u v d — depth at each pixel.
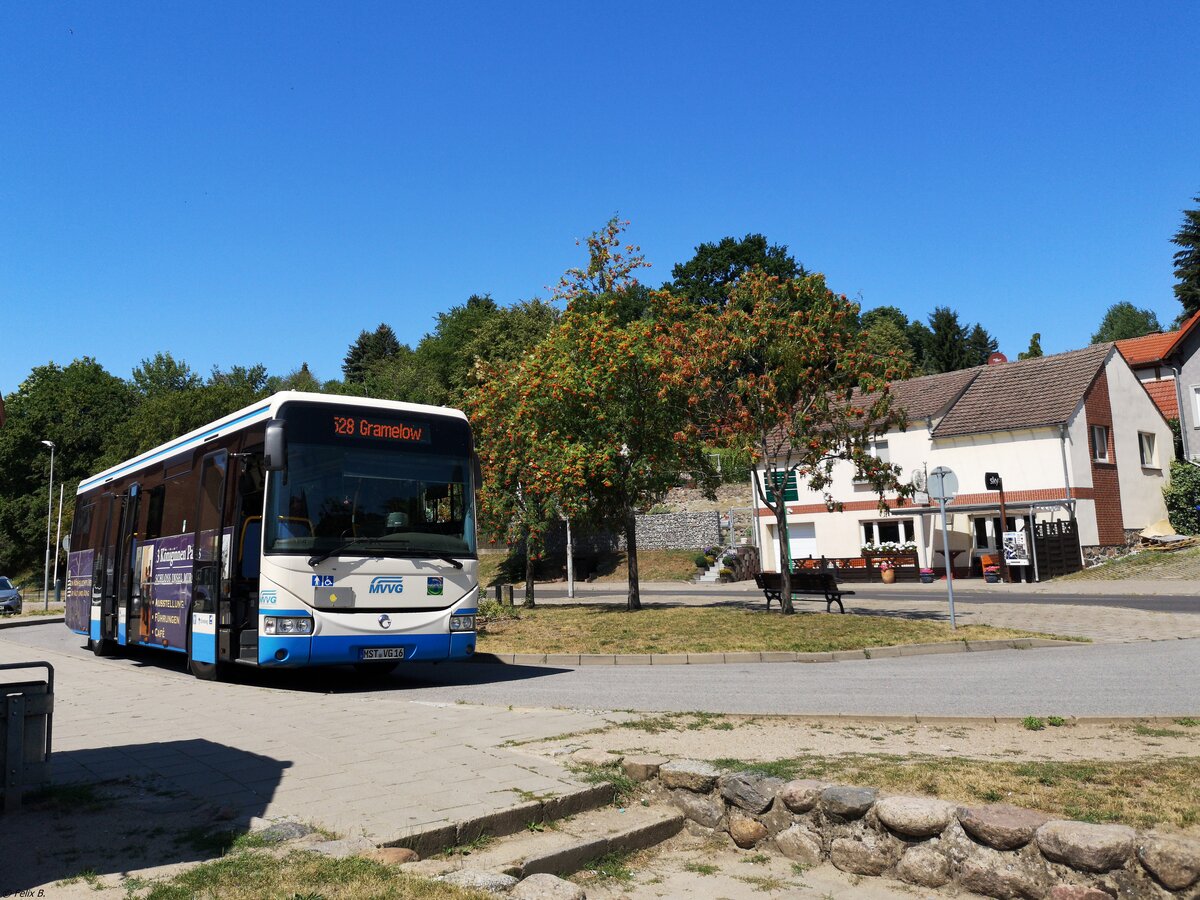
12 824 5.75
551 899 4.89
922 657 15.57
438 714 9.52
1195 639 16.17
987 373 40.09
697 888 5.42
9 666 6.11
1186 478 38.16
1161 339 48.19
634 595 23.14
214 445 13.76
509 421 24.94
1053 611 21.88
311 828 5.61
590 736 8.30
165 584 15.02
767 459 20.62
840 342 19.52
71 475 77.94
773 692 11.59
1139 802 5.57
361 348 112.19
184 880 4.75
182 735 8.53
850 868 5.65
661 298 20.69
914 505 37.06
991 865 5.11
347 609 11.75
